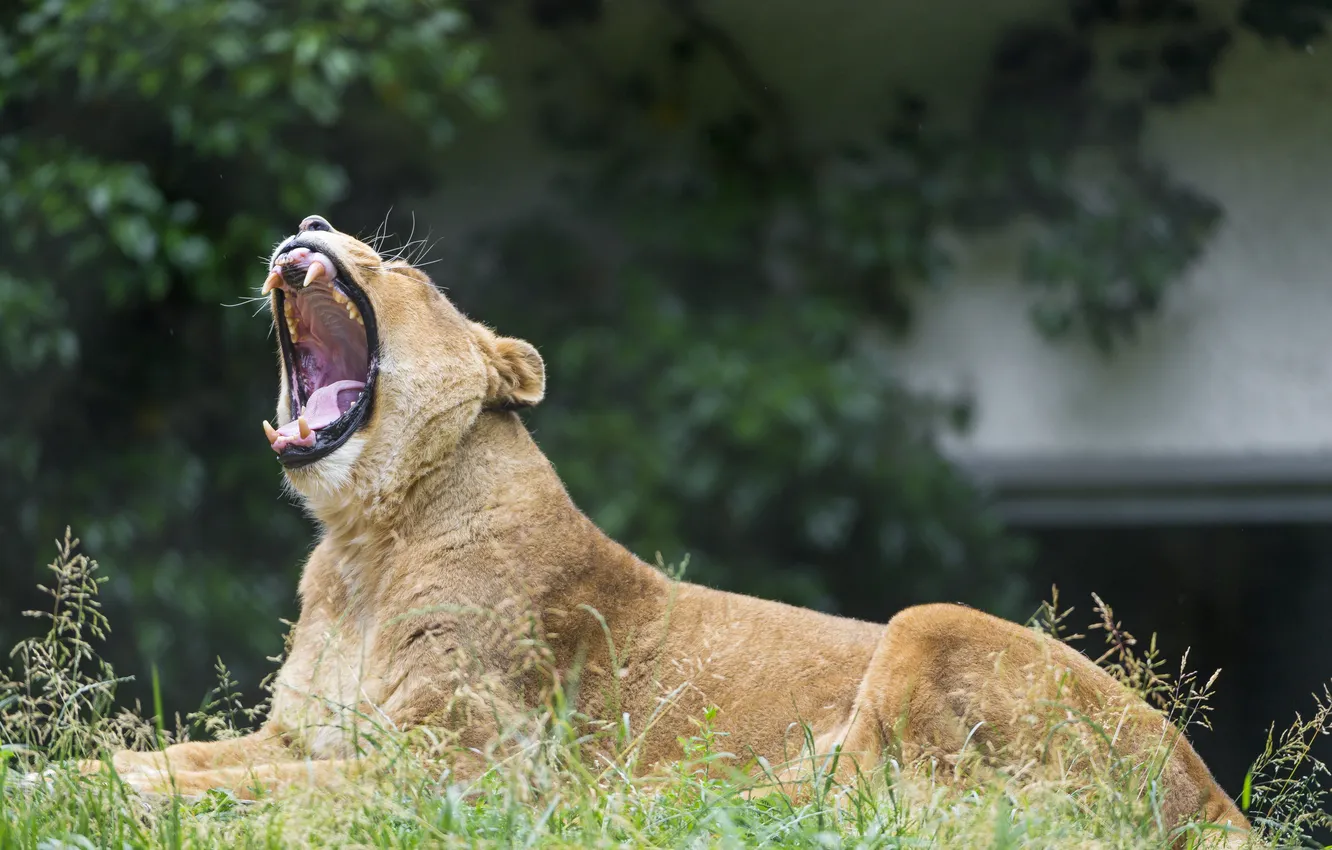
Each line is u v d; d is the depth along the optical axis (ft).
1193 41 53.62
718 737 22.48
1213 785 21.98
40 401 42.91
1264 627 53.88
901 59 54.34
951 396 53.88
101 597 41.60
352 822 15.92
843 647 23.43
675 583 21.95
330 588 22.70
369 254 23.08
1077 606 54.03
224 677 21.90
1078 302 52.90
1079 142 53.67
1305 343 53.93
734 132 53.72
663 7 54.24
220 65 43.32
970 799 18.24
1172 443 54.08
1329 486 53.11
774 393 46.85
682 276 52.60
